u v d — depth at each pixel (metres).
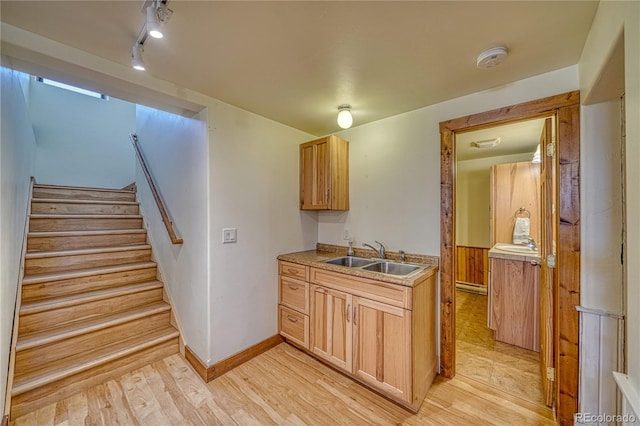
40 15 1.26
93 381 2.02
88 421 1.69
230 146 2.29
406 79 1.85
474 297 4.15
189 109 2.20
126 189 4.38
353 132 2.81
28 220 2.82
